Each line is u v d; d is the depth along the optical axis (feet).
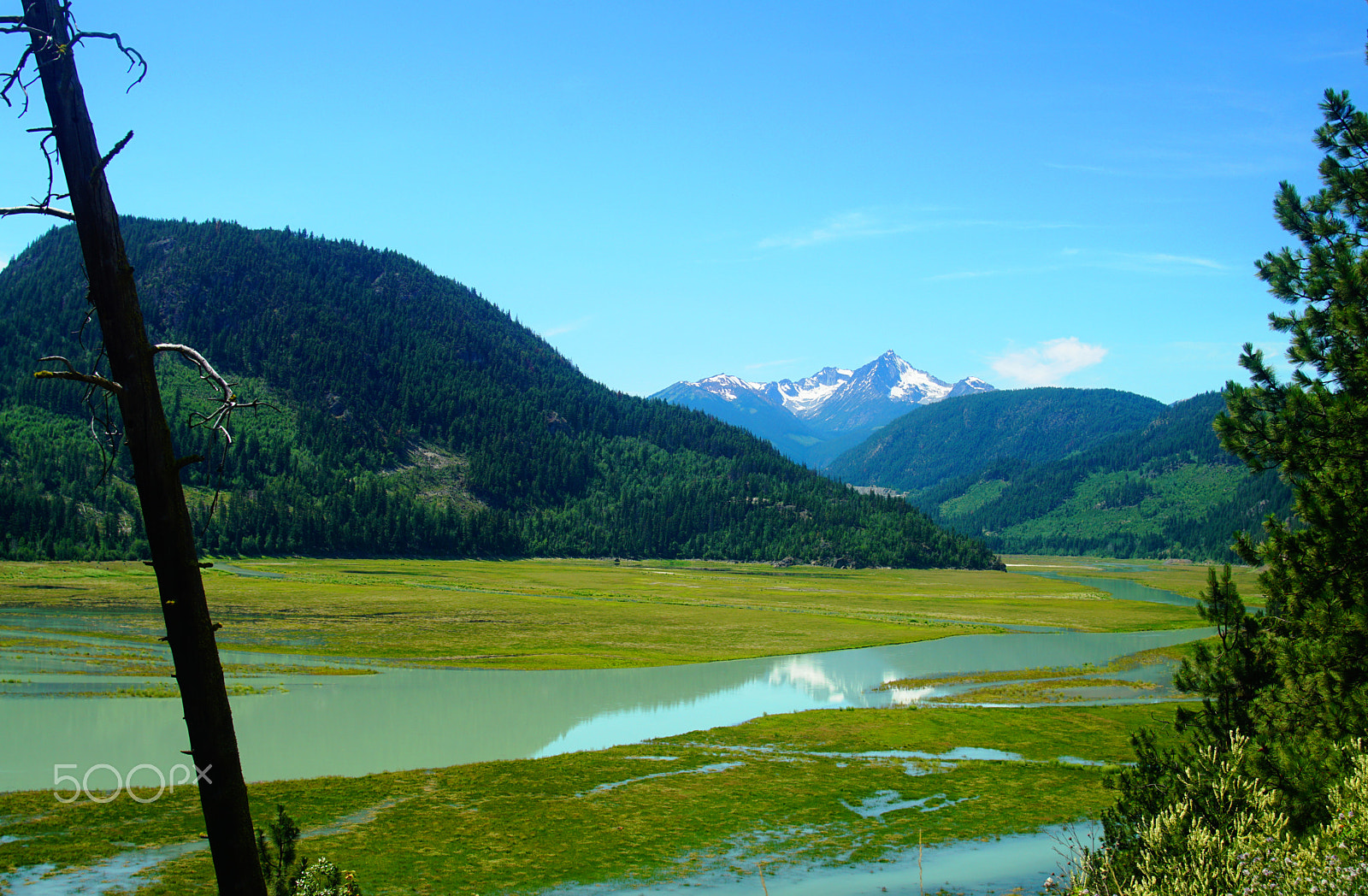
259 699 159.12
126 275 25.43
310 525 645.92
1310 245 67.05
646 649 245.86
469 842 87.76
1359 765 37.99
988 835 91.66
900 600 442.50
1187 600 500.74
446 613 316.19
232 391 26.71
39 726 128.88
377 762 120.37
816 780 112.57
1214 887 34.83
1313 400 60.70
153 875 75.87
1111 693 184.34
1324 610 57.47
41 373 23.39
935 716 153.69
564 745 133.28
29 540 507.71
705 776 113.80
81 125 25.34
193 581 26.11
